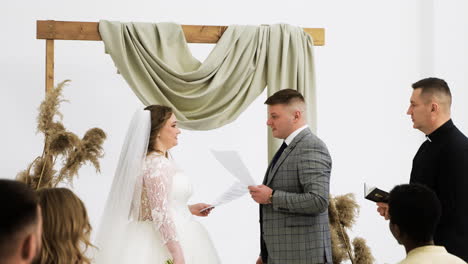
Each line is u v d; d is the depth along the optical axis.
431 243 2.05
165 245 3.16
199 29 4.38
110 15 5.36
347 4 5.85
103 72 5.39
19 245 1.24
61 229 1.92
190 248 3.31
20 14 5.20
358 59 5.88
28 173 3.42
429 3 5.93
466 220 2.98
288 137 3.35
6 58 5.17
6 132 5.15
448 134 3.10
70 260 1.92
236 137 5.73
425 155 3.16
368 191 2.96
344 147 5.87
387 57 5.91
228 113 4.37
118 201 3.24
